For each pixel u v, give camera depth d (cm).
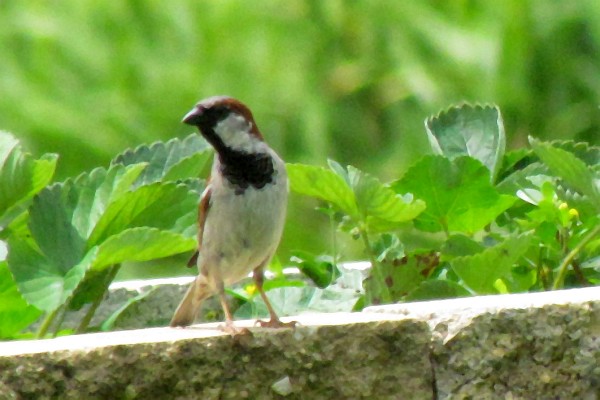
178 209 746
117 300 848
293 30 1780
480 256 725
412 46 1764
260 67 1747
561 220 786
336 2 1797
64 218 731
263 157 728
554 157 751
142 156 842
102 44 1722
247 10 1772
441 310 628
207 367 607
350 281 836
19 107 1662
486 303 630
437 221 828
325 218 1633
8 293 732
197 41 1747
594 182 749
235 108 730
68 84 1703
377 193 752
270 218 728
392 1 1798
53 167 754
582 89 1744
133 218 737
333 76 1767
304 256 876
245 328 615
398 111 1755
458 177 802
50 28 1727
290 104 1736
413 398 625
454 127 890
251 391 611
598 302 628
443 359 626
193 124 726
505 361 625
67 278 681
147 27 1756
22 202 757
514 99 1741
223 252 730
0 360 580
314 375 617
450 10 1786
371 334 621
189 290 757
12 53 1717
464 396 625
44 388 586
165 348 601
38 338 729
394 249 830
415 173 807
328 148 1736
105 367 593
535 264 808
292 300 813
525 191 812
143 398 600
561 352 627
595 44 1741
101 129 1669
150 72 1716
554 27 1742
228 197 723
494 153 875
